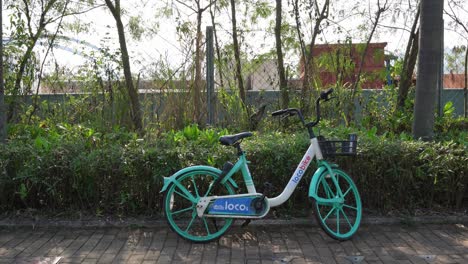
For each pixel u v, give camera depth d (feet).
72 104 24.20
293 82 24.34
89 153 17.11
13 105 23.25
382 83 27.40
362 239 15.14
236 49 24.35
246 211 14.85
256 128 22.97
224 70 24.06
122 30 23.82
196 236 15.11
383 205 17.11
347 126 23.43
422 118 18.78
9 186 16.72
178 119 23.24
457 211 17.20
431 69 18.57
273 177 16.78
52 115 24.14
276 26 24.63
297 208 16.98
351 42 25.04
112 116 23.29
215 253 14.07
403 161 16.81
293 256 13.82
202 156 16.62
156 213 16.78
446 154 17.07
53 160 16.49
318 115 15.64
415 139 18.92
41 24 24.39
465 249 14.25
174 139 18.35
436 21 18.43
